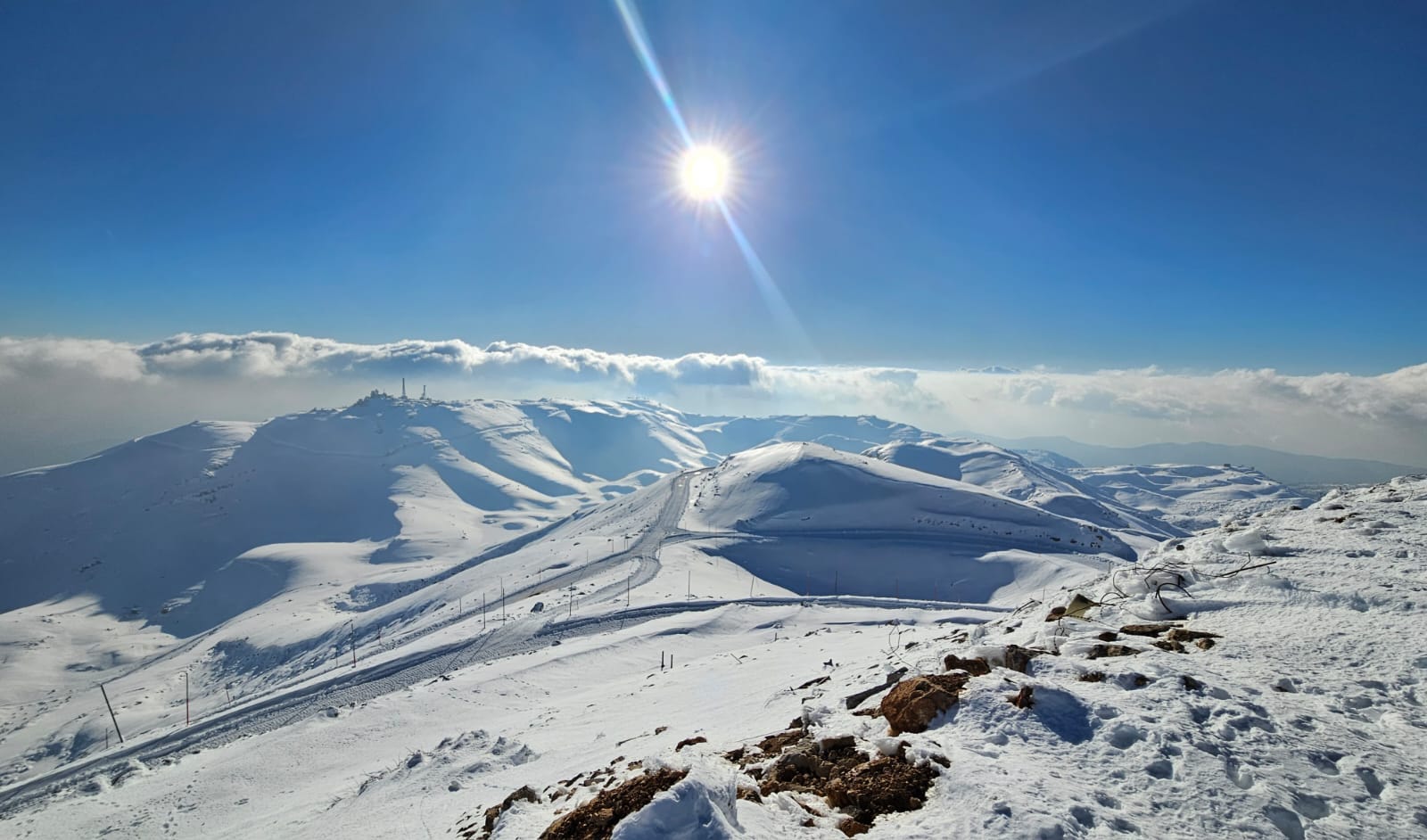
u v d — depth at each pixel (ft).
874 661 69.46
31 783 217.77
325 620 620.90
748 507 611.06
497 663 242.37
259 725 238.89
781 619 287.28
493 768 82.12
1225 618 42.39
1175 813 22.90
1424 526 55.36
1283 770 24.82
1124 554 505.66
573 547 546.26
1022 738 28.71
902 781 26.71
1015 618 59.72
